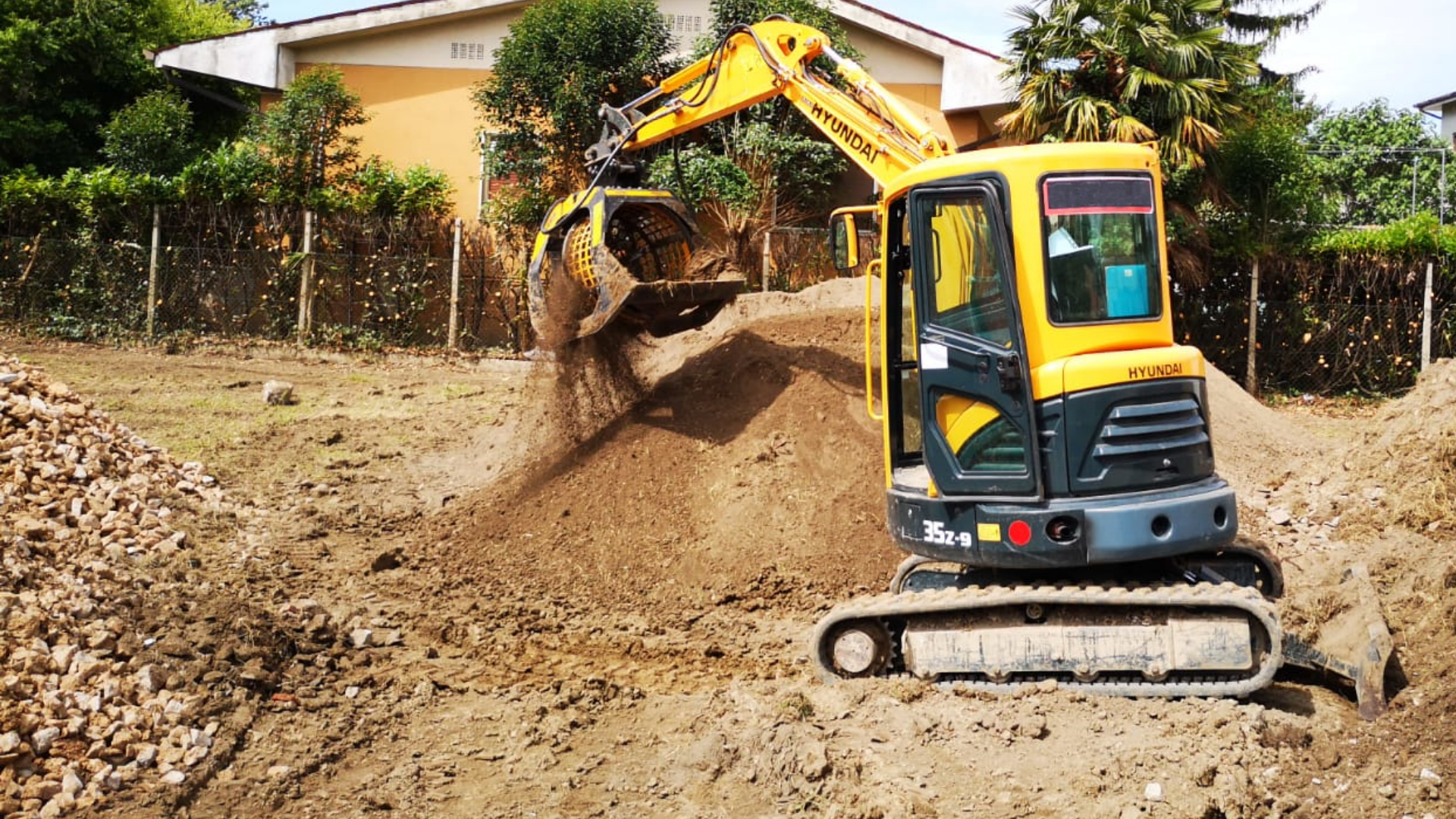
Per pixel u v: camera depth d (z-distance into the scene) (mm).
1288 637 6039
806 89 8547
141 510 8594
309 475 10484
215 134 23297
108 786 5121
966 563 6223
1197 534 5949
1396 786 4973
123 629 6320
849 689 6125
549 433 10055
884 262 6727
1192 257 14695
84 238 16078
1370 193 26500
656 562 8484
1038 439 6004
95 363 14586
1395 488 9141
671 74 16688
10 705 5336
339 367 15328
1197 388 6219
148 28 22453
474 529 9148
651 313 9688
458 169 18562
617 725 6008
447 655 7008
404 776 5418
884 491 8648
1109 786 5043
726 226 15445
